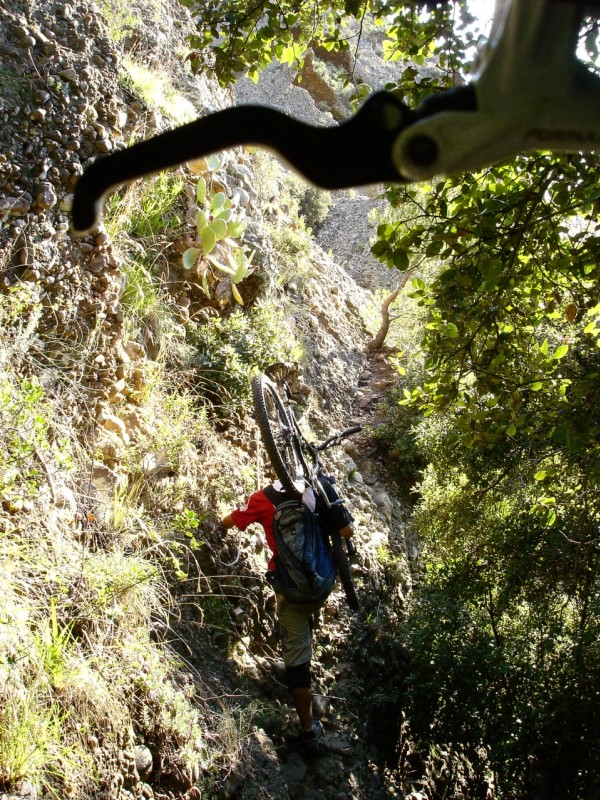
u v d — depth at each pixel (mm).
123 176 440
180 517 4855
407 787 6516
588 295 4172
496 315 4051
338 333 11141
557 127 406
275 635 5898
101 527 4750
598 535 6555
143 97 6727
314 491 5738
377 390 10852
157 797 4012
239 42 4527
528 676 6473
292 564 5242
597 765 6211
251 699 5277
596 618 6594
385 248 3662
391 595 7969
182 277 7035
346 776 5691
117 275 5555
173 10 10398
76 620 4039
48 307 4930
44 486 4375
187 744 4293
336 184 421
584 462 5410
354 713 6352
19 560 3996
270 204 10719
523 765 6777
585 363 5422
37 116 5000
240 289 7855
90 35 5883
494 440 4344
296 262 10711
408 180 421
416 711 6688
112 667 4043
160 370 6152
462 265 3893
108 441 5230
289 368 7910
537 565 6770
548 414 4297
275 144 426
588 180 3469
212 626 5336
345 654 6758
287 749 5367
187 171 7215
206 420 6285
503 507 7238
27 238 4793
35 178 4922
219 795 4445
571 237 3807
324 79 24875
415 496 9875
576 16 396
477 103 411
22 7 5383
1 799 3076
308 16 4727
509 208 3559
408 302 12070
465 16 3914
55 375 4871
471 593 7016
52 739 3395
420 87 4062
